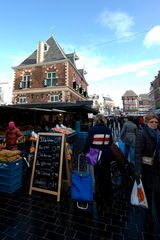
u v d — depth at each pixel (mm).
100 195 4023
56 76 22141
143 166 2877
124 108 72938
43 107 13016
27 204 3762
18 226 3002
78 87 27406
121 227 3059
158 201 2771
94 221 3219
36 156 4441
